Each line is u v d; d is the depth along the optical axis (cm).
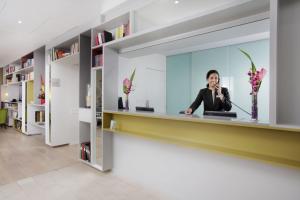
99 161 371
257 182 201
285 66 181
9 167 380
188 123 251
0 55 720
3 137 646
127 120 329
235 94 383
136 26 306
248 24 224
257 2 186
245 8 199
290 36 180
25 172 356
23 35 491
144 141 306
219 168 228
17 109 813
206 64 408
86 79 420
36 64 641
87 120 389
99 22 396
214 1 302
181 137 258
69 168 377
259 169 199
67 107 551
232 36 274
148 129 298
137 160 315
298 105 175
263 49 353
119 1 323
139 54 368
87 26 427
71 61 515
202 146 223
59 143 536
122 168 338
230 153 196
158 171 288
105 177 338
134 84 372
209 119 207
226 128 218
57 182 317
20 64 826
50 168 376
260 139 194
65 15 378
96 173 354
